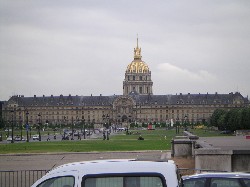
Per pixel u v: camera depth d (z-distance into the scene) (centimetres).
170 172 2162
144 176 2164
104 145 13288
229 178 2580
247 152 4384
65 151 10494
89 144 14225
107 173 2181
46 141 18038
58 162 7969
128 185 2162
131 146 12400
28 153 9944
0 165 7606
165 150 10038
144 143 14250
